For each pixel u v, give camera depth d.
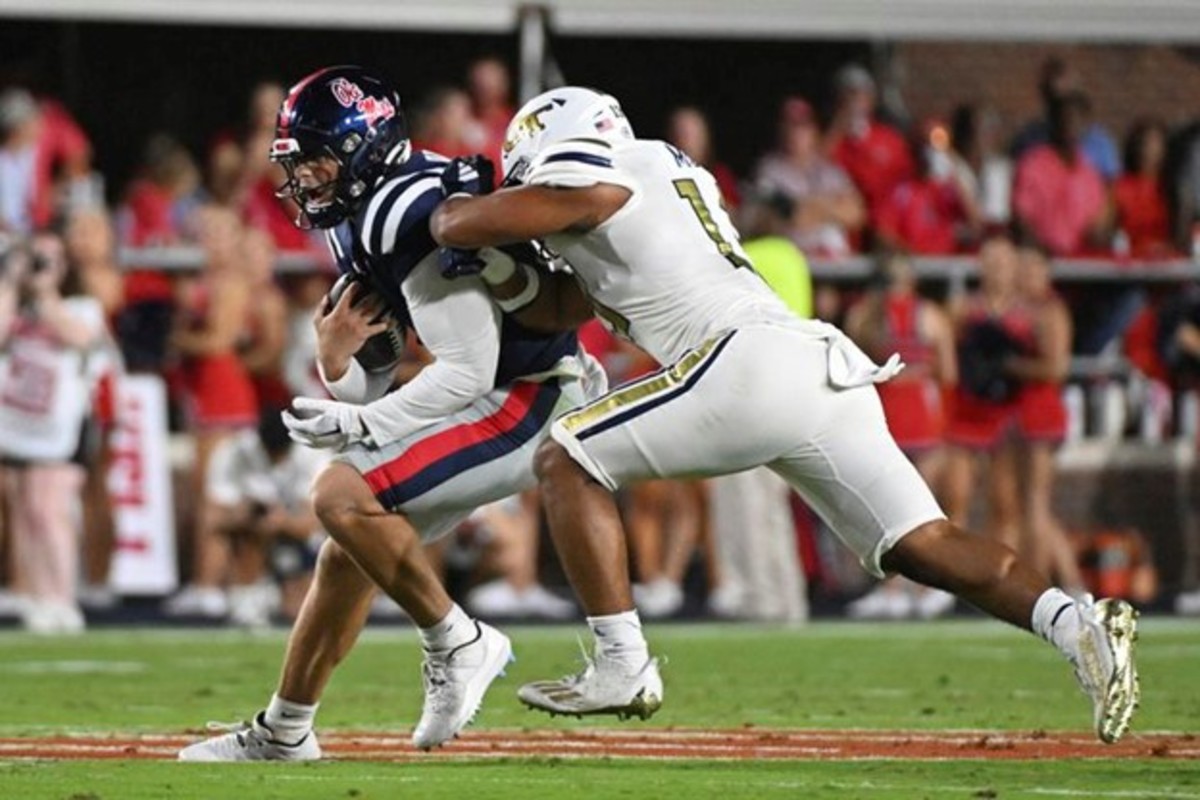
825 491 20.20
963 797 17.91
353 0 49.66
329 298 21.38
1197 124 56.09
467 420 20.89
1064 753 21.83
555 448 20.11
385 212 20.42
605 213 19.95
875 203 53.53
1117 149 60.00
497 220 19.67
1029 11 52.56
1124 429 54.50
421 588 20.89
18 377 43.88
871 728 25.28
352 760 21.33
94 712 27.58
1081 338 54.75
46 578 44.28
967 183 54.44
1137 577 52.69
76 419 43.97
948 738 23.75
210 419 46.22
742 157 59.66
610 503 20.11
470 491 20.92
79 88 56.41
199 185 55.06
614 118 20.81
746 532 46.34
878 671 34.16
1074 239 54.31
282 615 47.28
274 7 49.31
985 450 49.81
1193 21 53.19
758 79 59.56
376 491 20.62
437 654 21.16
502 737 24.05
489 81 51.78
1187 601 51.06
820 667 35.00
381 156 20.69
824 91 59.66
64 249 44.69
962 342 49.78
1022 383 49.66
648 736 24.23
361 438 20.70
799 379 19.77
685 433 19.77
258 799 17.88
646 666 20.14
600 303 20.47
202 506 46.62
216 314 46.25
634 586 49.31
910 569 20.22
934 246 53.59
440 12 50.22
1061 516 54.25
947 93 59.84
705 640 41.19
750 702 29.00
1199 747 22.41
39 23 56.03
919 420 48.78
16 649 38.94
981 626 45.53
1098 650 19.34
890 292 48.78
